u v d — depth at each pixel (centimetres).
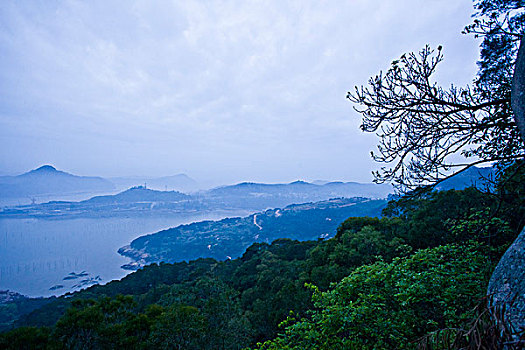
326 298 568
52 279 11006
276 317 1476
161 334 1056
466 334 165
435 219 1134
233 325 1379
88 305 1027
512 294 223
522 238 252
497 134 459
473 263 483
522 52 258
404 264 540
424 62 413
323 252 2067
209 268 4209
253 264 3575
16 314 4428
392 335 421
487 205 802
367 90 470
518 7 493
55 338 841
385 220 1870
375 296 486
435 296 426
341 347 453
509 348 145
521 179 491
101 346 905
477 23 530
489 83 521
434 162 432
